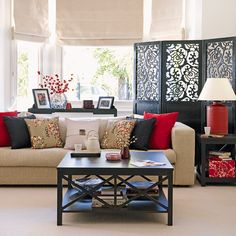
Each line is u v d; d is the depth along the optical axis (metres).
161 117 4.91
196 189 4.61
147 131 4.81
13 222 3.45
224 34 5.88
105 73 6.69
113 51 6.65
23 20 6.20
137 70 6.27
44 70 6.51
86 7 6.47
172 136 4.76
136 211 3.42
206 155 4.97
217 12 5.87
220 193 4.43
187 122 5.91
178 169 4.64
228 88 4.98
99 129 5.13
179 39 6.33
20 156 4.55
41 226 3.36
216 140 4.80
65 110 6.07
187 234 3.18
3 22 6.05
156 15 6.45
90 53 6.68
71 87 6.69
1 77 6.04
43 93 6.20
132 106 6.59
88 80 6.69
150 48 6.05
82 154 3.88
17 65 6.27
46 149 4.71
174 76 5.90
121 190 3.63
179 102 5.91
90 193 3.45
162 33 6.41
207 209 3.84
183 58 5.86
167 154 4.61
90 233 3.21
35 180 4.62
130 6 6.45
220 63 5.57
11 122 4.82
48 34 6.50
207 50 5.73
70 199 3.62
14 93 6.23
